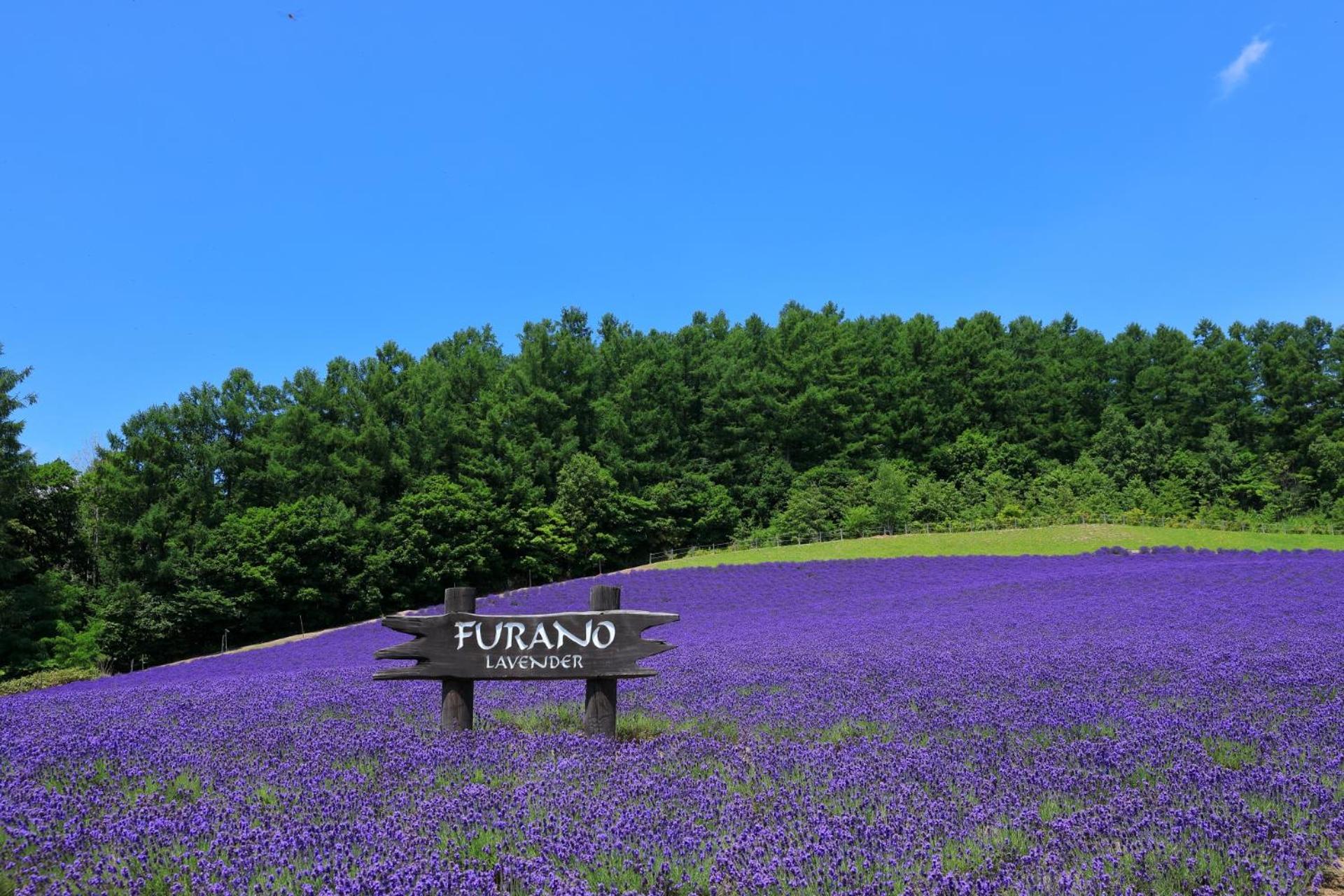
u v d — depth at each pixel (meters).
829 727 8.93
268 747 7.91
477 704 10.56
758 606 33.44
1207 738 7.97
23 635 45.78
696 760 7.57
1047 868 5.07
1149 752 7.38
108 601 48.84
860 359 89.62
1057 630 17.30
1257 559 40.12
